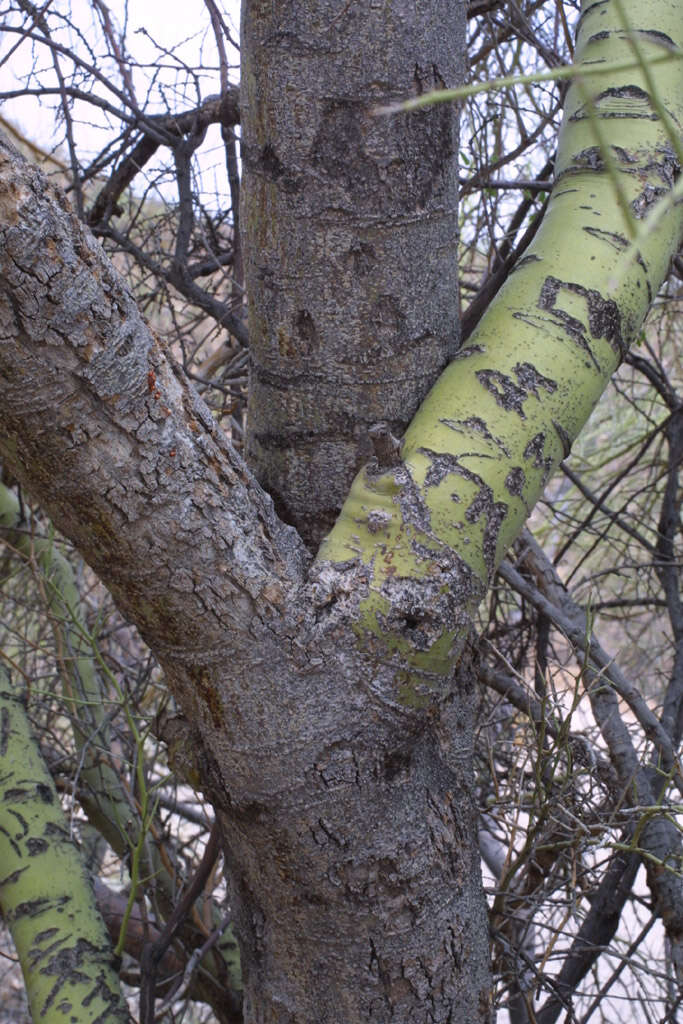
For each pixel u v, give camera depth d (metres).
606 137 1.12
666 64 1.14
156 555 0.88
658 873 1.58
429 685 0.95
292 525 1.11
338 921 0.99
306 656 0.91
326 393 1.07
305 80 0.99
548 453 1.02
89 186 2.32
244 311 1.98
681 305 2.67
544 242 1.09
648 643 3.00
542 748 1.60
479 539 0.96
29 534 2.02
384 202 1.01
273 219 1.04
